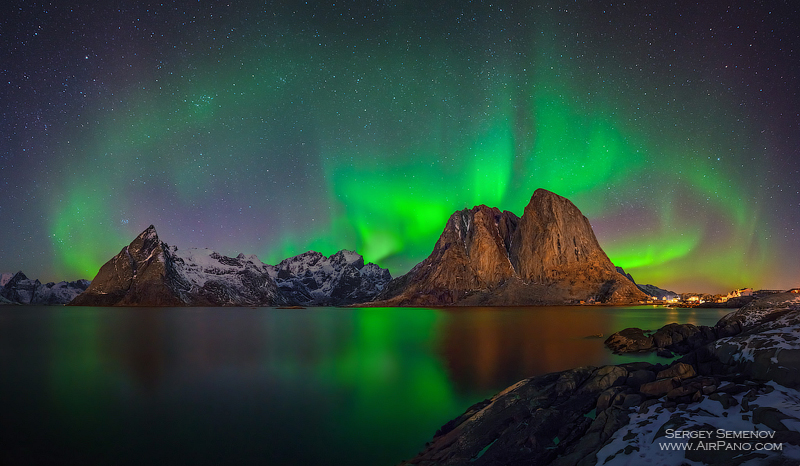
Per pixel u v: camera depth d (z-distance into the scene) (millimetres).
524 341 41031
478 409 16625
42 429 17609
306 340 46312
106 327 67062
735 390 12219
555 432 13328
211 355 35031
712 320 66750
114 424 18062
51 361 32500
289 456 14695
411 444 15555
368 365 29656
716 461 8562
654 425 11141
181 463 14344
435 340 44188
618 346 32188
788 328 16016
